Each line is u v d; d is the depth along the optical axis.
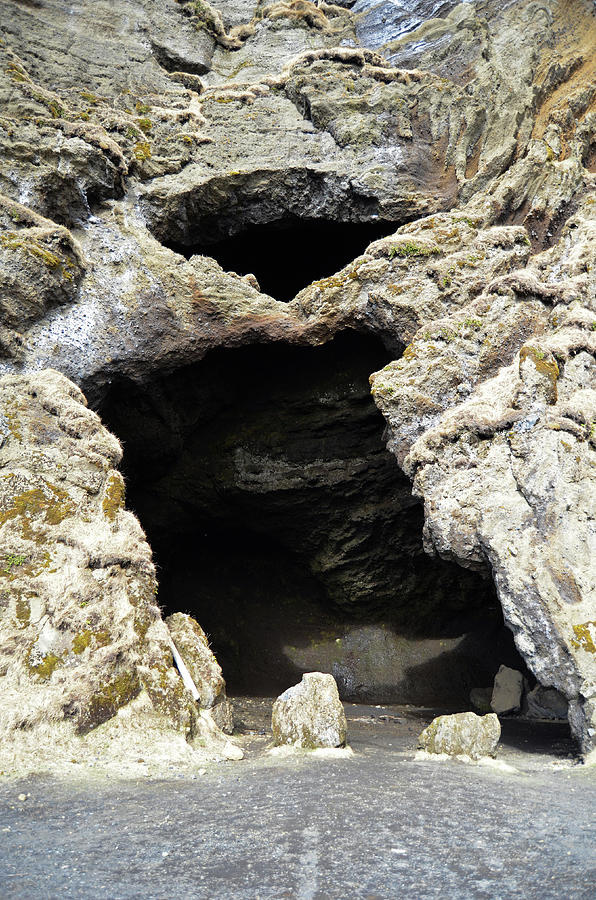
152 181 11.91
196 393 11.98
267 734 8.16
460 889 3.58
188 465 12.68
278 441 12.70
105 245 10.80
